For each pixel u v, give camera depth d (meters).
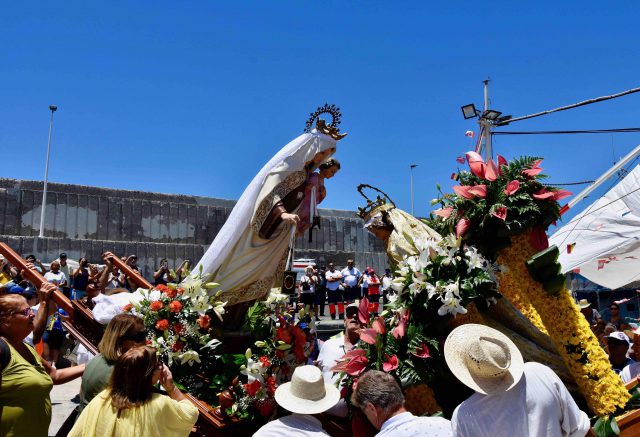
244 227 5.60
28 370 3.76
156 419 3.39
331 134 5.86
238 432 4.46
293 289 5.85
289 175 5.65
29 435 3.67
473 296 4.48
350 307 5.39
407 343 4.50
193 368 4.92
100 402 3.42
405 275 4.70
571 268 11.89
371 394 3.24
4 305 3.86
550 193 4.75
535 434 3.01
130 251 30.52
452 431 3.13
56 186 30.95
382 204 5.74
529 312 5.39
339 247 38.38
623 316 18.69
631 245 11.62
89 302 6.57
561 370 4.73
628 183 12.33
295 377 3.95
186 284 5.08
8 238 27.30
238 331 5.60
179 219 33.88
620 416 4.47
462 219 4.87
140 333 4.13
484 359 3.10
